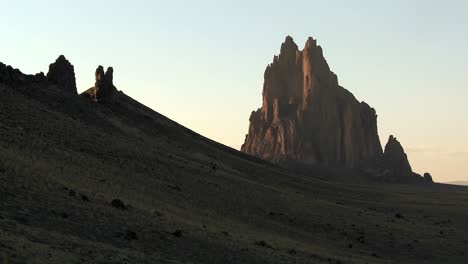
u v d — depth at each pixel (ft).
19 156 200.85
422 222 345.51
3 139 226.99
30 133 262.67
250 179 399.85
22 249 104.32
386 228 291.38
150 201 211.61
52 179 178.60
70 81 438.40
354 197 487.20
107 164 263.70
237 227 215.92
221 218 227.20
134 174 264.31
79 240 126.31
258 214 261.65
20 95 342.03
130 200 197.16
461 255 246.47
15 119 278.05
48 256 105.60
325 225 271.28
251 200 288.92
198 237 163.53
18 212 133.59
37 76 409.08
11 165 174.50
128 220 157.48
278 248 185.88
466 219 383.24
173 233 157.48
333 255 204.74
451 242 272.72
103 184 213.66
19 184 156.56
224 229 198.90
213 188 290.97
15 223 123.34
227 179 341.62
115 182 228.02
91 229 139.64
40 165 199.31
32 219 132.26
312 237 242.37
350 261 196.34
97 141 309.42
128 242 138.82
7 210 132.46
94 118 400.26
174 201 232.12
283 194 347.56
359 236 261.85
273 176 481.87
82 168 232.32
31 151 225.56
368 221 305.73
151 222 163.94
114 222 151.02
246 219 243.40
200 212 225.56
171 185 265.75
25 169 177.06
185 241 155.22
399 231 287.69
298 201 330.54
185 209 221.46
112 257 119.14
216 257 148.05
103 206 164.55
